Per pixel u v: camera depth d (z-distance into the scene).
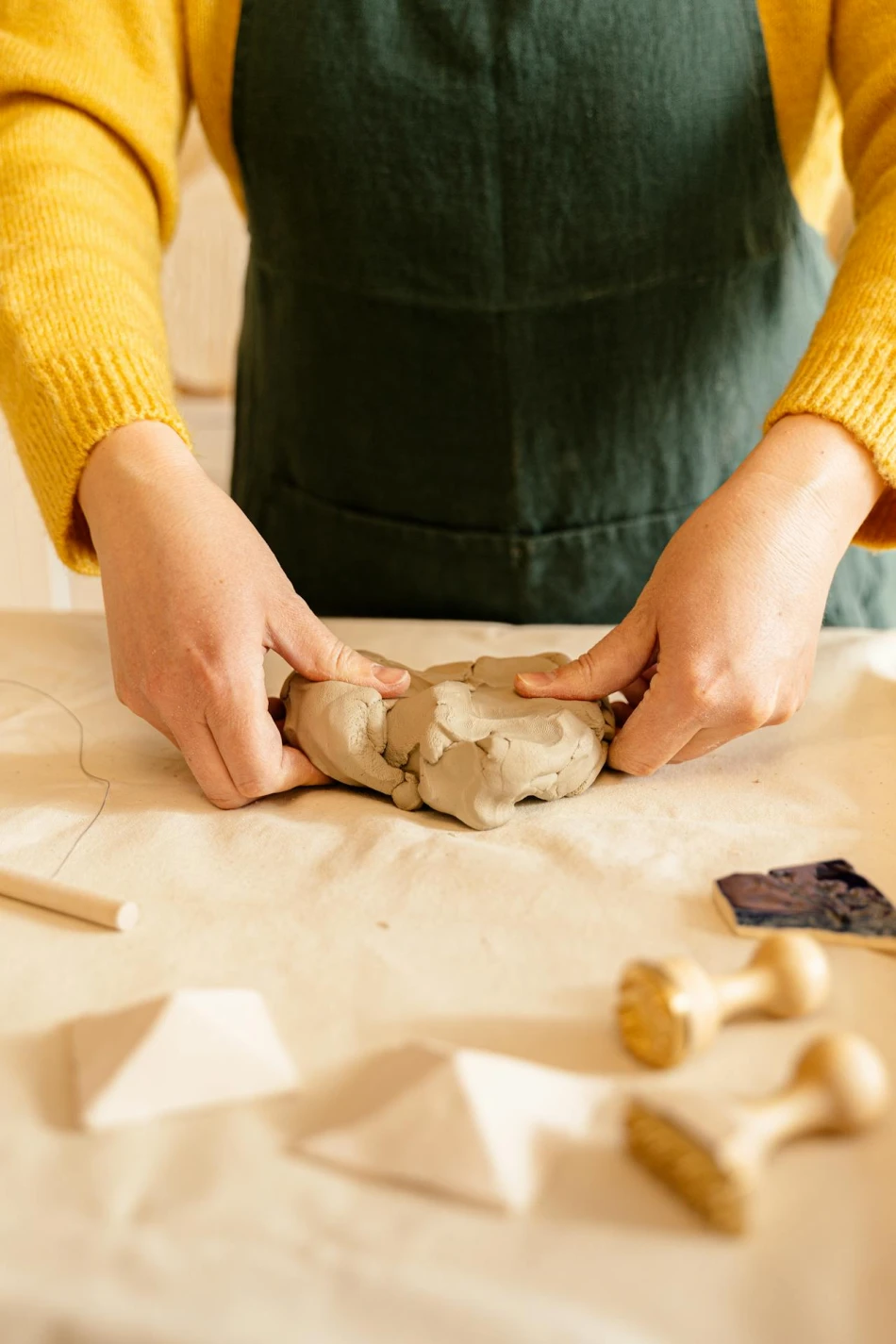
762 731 0.75
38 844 0.60
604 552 0.98
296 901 0.55
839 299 0.71
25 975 0.49
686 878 0.56
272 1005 0.47
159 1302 0.32
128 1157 0.38
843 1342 0.32
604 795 0.67
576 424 0.94
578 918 0.53
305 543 1.04
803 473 0.66
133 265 0.78
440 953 0.50
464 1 0.83
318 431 0.98
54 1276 0.33
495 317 0.90
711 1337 0.32
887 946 0.50
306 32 0.86
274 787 0.65
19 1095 0.41
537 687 0.68
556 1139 0.38
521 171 0.86
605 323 0.90
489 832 0.62
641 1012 0.42
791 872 0.55
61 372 0.69
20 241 0.74
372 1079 0.41
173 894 0.56
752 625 0.63
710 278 0.90
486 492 0.96
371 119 0.86
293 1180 0.37
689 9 0.83
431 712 0.65
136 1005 0.43
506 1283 0.33
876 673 0.80
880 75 0.77
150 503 0.66
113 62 0.82
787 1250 0.35
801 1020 0.45
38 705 0.79
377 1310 0.32
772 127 0.88
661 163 0.86
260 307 1.00
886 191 0.75
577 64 0.83
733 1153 0.34
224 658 0.62
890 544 0.75
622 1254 0.34
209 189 1.91
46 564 1.07
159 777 0.70
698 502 0.98
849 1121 0.38
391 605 1.03
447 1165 0.36
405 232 0.88
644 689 0.73
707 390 0.94
